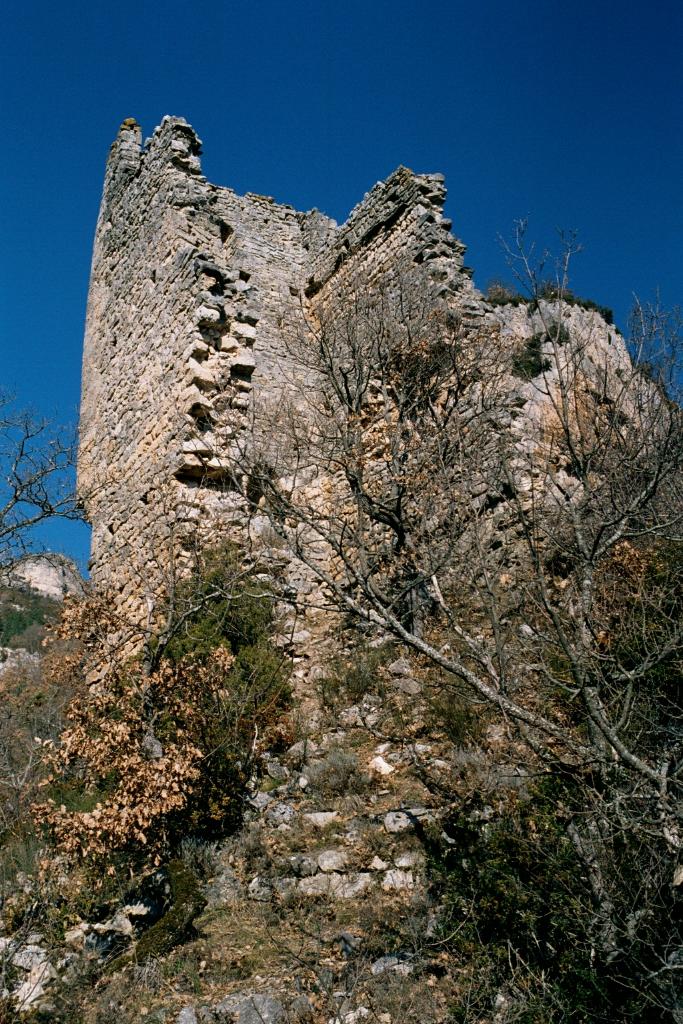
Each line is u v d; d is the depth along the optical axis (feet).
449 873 19.44
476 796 22.77
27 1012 18.25
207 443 38.91
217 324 41.14
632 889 16.19
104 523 47.47
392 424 35.70
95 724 26.94
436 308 40.16
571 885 16.96
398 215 50.44
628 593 24.88
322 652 36.14
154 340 45.57
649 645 22.31
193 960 19.11
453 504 27.76
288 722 30.73
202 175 48.75
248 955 18.92
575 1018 15.35
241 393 41.19
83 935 21.54
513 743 22.70
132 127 57.00
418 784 25.34
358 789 25.98
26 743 32.50
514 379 38.22
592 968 15.71
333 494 40.65
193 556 36.76
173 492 39.14
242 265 63.87
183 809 24.97
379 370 37.93
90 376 55.72
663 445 23.44
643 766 16.39
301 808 25.53
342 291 53.52
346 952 18.48
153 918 21.99
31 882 23.00
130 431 46.44
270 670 32.42
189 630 32.45
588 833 17.47
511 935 17.29
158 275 46.62
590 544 23.67
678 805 16.40
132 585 41.88
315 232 66.28
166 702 27.04
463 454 29.76
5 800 28.27
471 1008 15.94
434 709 28.76
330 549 40.78
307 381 52.24
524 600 25.11
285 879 22.09
